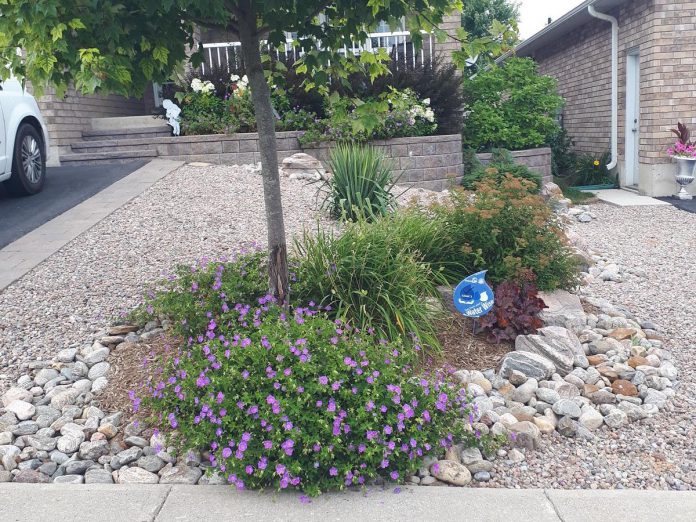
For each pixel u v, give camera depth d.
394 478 3.31
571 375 4.44
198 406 3.60
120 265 6.25
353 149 7.77
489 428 3.85
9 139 7.97
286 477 3.19
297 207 8.17
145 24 3.66
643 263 7.39
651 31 11.53
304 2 3.86
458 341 4.91
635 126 13.03
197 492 3.31
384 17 3.71
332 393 3.44
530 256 5.34
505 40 4.04
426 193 9.82
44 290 5.75
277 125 10.47
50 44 3.21
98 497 3.26
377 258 4.95
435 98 11.09
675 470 3.56
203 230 7.19
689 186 11.80
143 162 10.43
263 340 3.64
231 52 12.19
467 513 3.11
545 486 3.44
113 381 4.39
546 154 12.15
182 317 4.53
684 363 4.88
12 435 3.85
